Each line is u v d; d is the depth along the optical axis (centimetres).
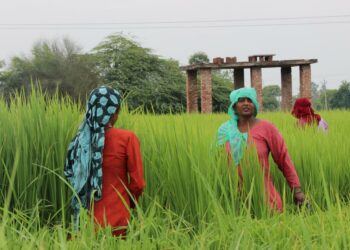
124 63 5378
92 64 5412
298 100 1046
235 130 604
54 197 555
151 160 593
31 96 603
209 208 479
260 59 3653
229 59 3559
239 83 3759
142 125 637
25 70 5281
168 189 555
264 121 613
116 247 347
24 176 554
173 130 602
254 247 328
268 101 8825
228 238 343
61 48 5434
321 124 1029
